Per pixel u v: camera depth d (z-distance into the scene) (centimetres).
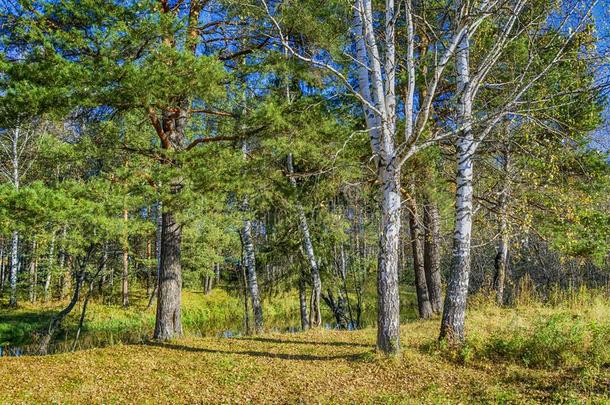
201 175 840
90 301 2477
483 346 773
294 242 1540
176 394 644
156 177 848
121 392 656
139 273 3142
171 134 1068
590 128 1005
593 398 519
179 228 1086
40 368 777
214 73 781
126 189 876
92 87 743
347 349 882
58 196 728
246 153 1026
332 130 975
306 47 1002
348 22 951
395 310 780
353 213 1931
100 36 725
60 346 1597
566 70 922
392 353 761
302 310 1617
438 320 1230
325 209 1572
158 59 764
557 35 784
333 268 1778
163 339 1027
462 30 744
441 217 1403
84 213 793
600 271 2062
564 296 1388
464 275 822
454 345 786
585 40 751
